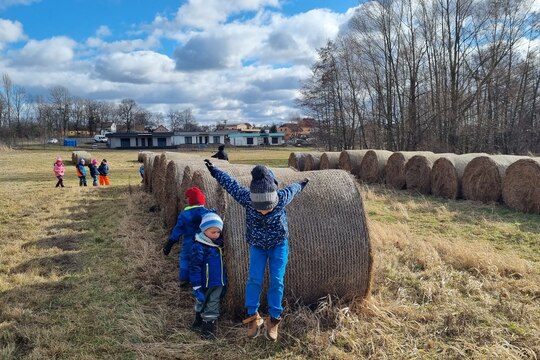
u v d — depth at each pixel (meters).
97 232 8.59
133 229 8.64
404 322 4.32
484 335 4.00
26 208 11.80
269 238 3.80
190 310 4.68
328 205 4.67
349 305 4.59
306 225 4.54
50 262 6.53
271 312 3.80
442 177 13.30
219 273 4.20
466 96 31.44
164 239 7.82
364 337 4.03
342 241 4.55
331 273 4.54
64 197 14.00
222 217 4.58
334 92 43.12
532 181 10.23
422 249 6.52
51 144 81.62
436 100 32.34
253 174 3.75
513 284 5.26
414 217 9.81
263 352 3.84
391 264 6.05
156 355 3.80
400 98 34.78
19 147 67.38
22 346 3.99
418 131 32.41
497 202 11.50
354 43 39.09
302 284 4.50
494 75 31.80
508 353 3.66
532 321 4.28
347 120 43.56
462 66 31.98
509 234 7.96
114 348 3.91
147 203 12.16
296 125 125.44
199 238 4.26
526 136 32.19
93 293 5.23
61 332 4.17
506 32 31.56
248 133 98.19
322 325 4.28
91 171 18.59
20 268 6.28
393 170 16.06
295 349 3.87
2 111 88.06
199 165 7.91
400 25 34.72
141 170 20.36
